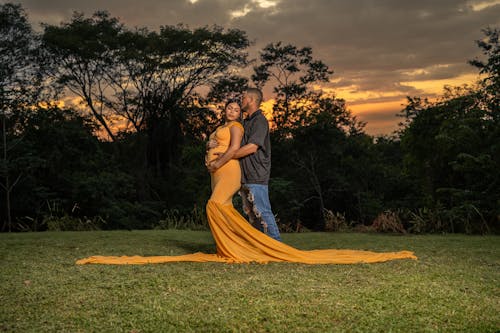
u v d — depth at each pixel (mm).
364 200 21266
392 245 6539
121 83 29094
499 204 10133
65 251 5727
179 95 29609
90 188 18344
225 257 4988
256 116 5488
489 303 3203
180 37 28266
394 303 3176
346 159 21875
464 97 13625
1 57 20547
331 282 3797
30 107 18812
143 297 3340
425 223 10188
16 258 5094
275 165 21547
